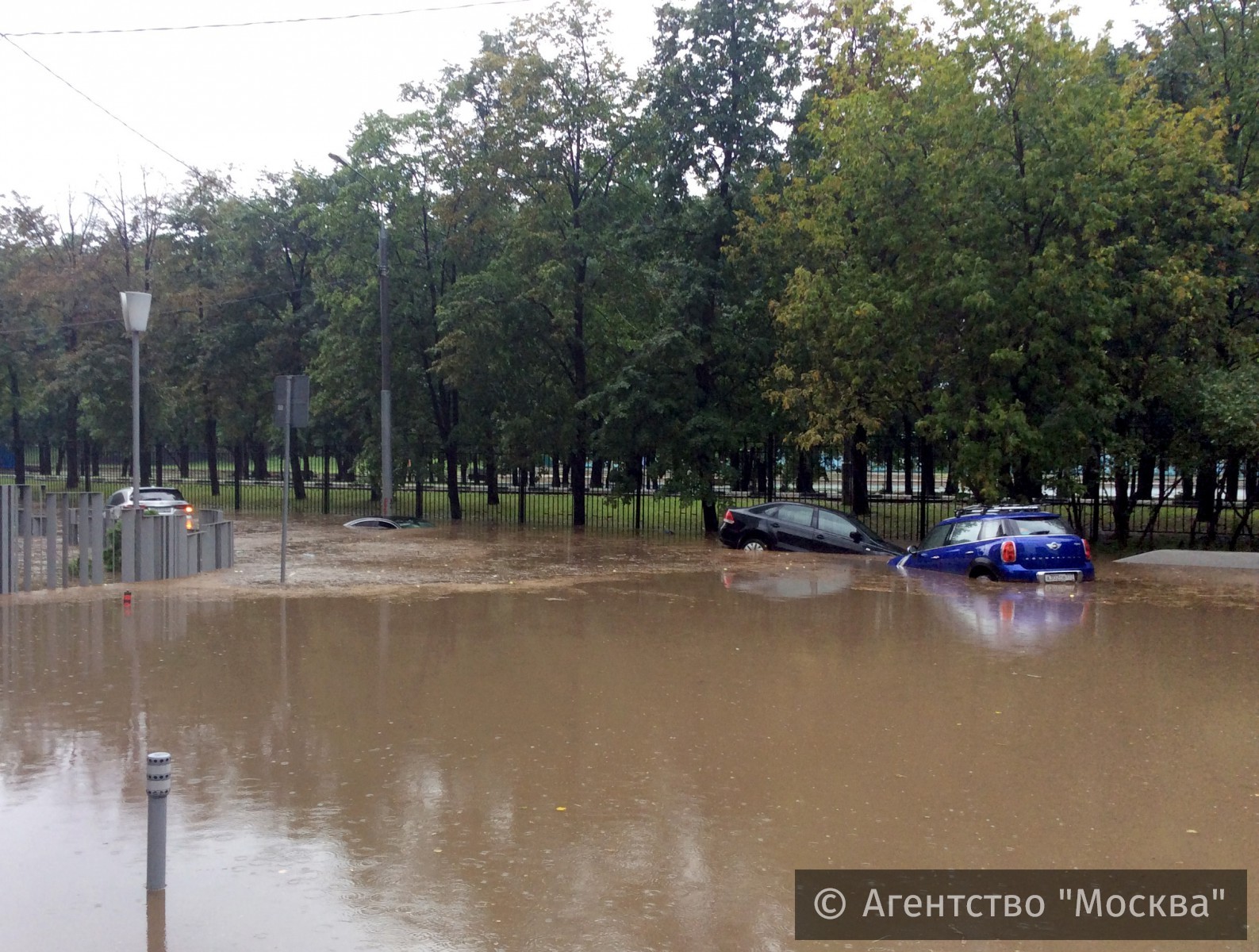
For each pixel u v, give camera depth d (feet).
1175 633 36.99
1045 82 58.85
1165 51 74.69
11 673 29.96
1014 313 58.65
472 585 49.88
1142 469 85.66
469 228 93.30
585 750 22.72
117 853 17.11
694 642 35.27
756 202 76.54
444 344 87.15
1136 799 19.75
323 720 24.99
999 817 18.83
